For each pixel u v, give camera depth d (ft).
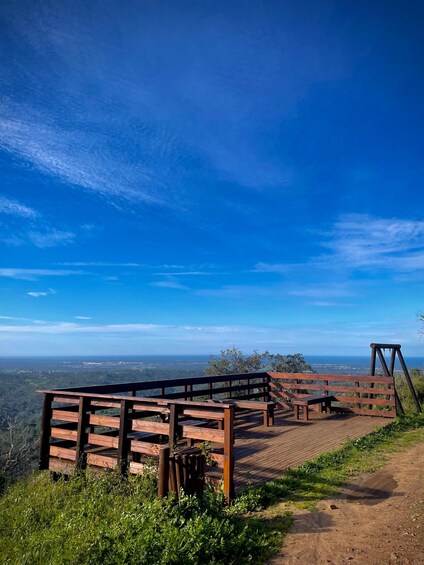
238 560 12.73
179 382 33.37
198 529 13.33
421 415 38.14
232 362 78.02
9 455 54.24
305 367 78.95
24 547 14.75
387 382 37.83
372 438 28.43
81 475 21.40
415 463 22.48
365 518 15.33
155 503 14.90
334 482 19.48
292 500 17.44
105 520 15.17
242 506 16.39
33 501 19.72
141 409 20.29
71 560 12.66
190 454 16.22
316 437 28.60
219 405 17.63
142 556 12.26
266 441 27.32
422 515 15.15
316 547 13.28
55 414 24.39
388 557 12.34
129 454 22.49
